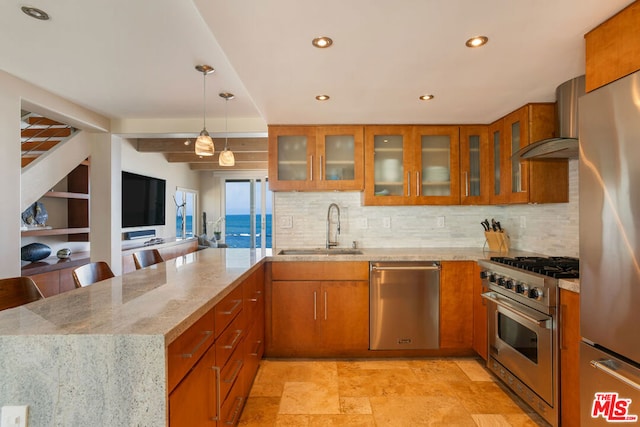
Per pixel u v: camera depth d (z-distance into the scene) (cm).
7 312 117
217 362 149
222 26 156
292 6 140
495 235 320
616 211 138
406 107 274
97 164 380
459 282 286
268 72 208
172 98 316
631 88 132
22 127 380
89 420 96
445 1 137
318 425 196
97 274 197
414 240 349
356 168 317
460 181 318
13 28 197
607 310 143
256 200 845
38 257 333
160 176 631
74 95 307
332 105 269
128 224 519
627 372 135
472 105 269
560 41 170
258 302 259
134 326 102
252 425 196
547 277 188
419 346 286
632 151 131
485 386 241
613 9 141
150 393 95
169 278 179
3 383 96
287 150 324
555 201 261
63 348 95
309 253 325
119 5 176
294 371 265
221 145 531
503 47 177
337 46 176
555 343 184
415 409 212
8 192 259
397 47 177
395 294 286
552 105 263
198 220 838
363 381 249
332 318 287
